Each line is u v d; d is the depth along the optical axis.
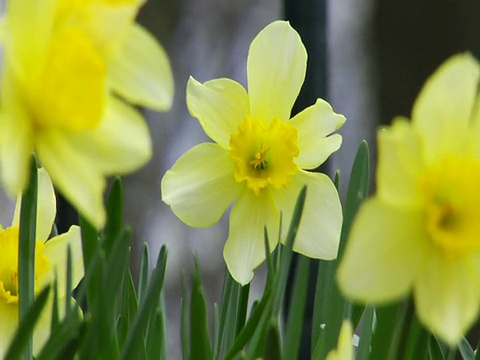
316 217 1.33
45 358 1.22
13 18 1.18
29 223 1.26
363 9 5.77
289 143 1.33
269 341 1.22
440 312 1.20
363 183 1.30
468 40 5.77
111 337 1.25
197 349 1.25
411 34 5.79
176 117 5.07
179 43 5.32
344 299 1.28
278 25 1.34
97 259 1.25
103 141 1.20
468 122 1.21
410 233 1.20
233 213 1.33
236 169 1.33
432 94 1.21
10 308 1.29
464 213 1.20
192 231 4.94
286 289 1.40
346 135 5.50
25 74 1.18
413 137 1.20
